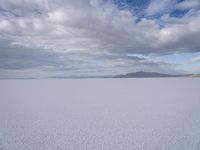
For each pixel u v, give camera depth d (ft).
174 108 15.85
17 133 9.64
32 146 8.06
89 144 8.25
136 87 40.75
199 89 32.65
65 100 20.83
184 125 10.91
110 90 33.86
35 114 13.84
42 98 22.38
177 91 29.60
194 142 8.39
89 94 26.84
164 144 8.23
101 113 14.17
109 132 9.80
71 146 8.05
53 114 13.84
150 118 12.61
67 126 10.85
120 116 13.23
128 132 9.79
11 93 28.14
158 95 24.80
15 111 14.88
